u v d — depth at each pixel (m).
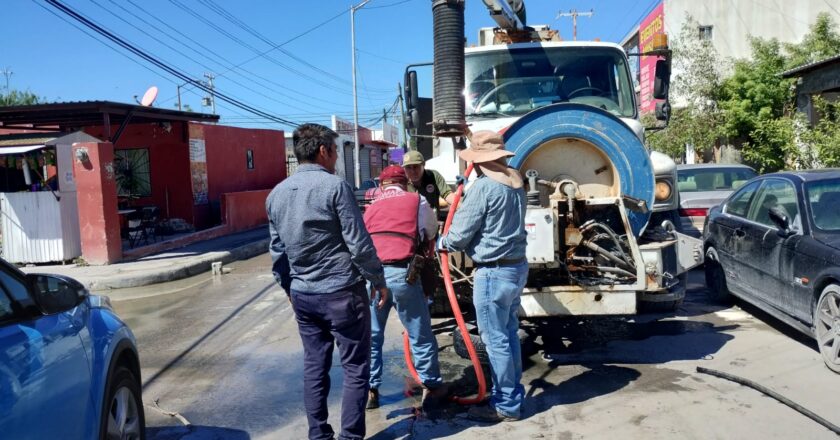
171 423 4.70
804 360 5.48
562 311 5.15
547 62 7.02
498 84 6.98
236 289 10.20
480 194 4.24
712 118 21.75
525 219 4.82
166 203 18.14
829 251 5.29
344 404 3.97
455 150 5.75
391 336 6.81
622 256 5.29
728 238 7.25
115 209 12.83
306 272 3.88
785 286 5.89
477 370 4.68
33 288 3.09
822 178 6.16
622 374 5.29
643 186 5.38
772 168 18.88
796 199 6.07
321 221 3.79
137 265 12.20
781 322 6.73
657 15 26.34
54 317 3.13
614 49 7.05
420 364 4.80
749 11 26.42
